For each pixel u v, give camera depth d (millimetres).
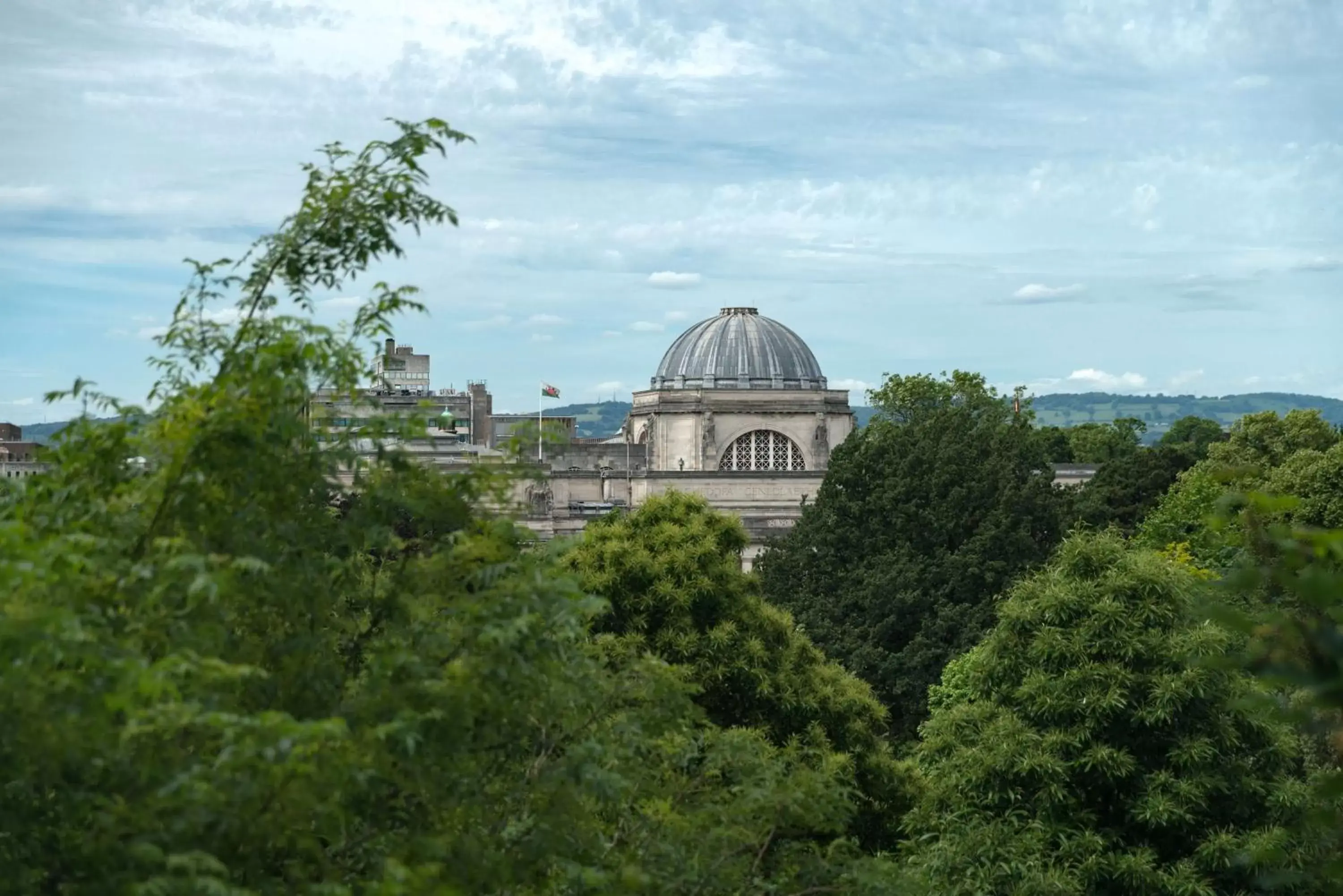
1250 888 49031
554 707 27953
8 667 19875
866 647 104250
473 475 28906
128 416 26125
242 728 20203
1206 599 16531
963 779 54250
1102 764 51844
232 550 24844
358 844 24922
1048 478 116188
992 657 57812
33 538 22609
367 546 27656
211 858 18734
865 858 35969
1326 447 136750
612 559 64500
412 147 27891
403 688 24688
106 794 21547
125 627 22719
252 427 24641
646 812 31984
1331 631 15219
